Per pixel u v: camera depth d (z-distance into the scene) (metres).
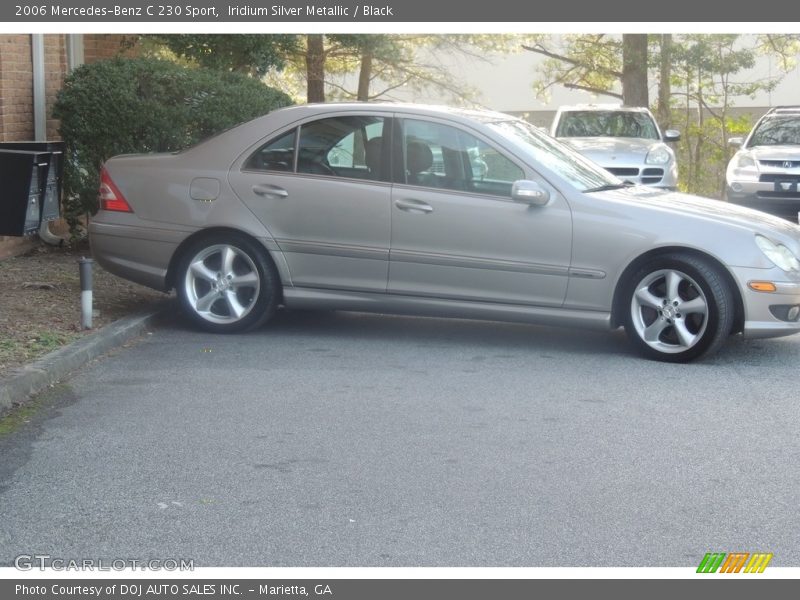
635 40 24.58
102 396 7.16
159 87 12.41
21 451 6.02
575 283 8.30
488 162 8.51
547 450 6.11
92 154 12.31
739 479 5.65
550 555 4.71
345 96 24.30
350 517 5.10
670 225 8.10
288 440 6.25
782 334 8.12
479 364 8.18
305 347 8.70
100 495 5.36
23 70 12.95
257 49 16.41
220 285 9.06
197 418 6.68
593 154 16.02
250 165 8.98
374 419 6.69
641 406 7.04
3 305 9.46
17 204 10.43
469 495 5.39
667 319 8.23
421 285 8.62
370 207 8.63
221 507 5.21
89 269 8.70
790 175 16.67
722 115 30.95
